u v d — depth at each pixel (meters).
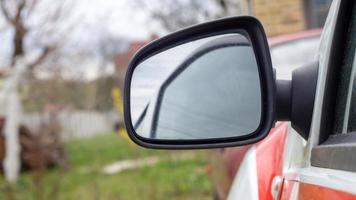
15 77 12.08
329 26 2.18
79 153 14.79
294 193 2.14
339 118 2.01
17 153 11.47
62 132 12.19
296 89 2.18
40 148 10.15
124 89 2.39
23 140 11.09
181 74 2.41
